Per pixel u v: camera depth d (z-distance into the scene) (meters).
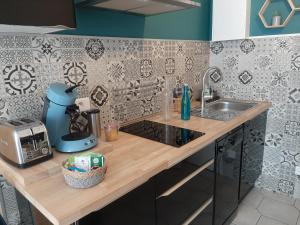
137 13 1.64
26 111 1.24
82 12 1.40
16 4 0.85
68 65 1.37
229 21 2.20
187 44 2.20
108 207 0.90
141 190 1.02
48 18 0.94
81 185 0.87
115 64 1.61
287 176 2.24
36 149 1.01
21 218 1.28
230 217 1.91
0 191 1.20
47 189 0.88
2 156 1.08
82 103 1.44
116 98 1.66
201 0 2.27
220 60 2.43
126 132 1.55
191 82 2.33
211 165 1.48
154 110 1.98
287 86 2.07
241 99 2.36
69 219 0.73
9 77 1.16
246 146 2.06
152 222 1.12
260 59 2.17
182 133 1.48
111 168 1.04
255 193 2.35
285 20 1.97
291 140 2.15
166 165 1.09
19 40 1.17
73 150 1.13
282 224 1.92
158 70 1.95
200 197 1.44
